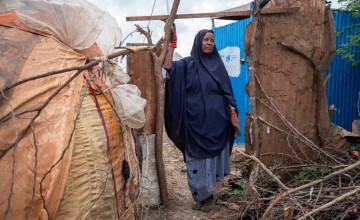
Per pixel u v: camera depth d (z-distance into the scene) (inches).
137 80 128.3
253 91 139.4
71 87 74.0
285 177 141.2
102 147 75.9
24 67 68.6
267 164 142.9
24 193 61.6
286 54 141.1
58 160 64.5
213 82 129.5
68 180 69.4
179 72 131.1
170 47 130.4
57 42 77.8
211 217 122.7
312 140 146.6
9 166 61.2
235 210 123.6
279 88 142.5
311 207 99.2
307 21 139.9
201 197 128.7
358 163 89.4
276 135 143.0
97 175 73.6
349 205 98.3
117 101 86.0
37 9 76.7
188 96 130.1
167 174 184.9
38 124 65.3
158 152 129.1
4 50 69.2
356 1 202.4
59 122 68.4
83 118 74.8
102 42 92.9
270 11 135.3
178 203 139.0
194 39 135.7
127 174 83.5
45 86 69.1
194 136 127.3
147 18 132.5
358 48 224.8
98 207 73.9
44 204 63.3
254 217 107.7
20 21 74.8
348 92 235.5
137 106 89.6
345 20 227.6
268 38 139.6
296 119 144.3
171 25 126.9
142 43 135.6
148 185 127.0
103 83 84.3
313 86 144.6
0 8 76.6
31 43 72.9
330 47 140.3
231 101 131.0
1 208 60.1
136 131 119.3
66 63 76.0
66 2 80.5
